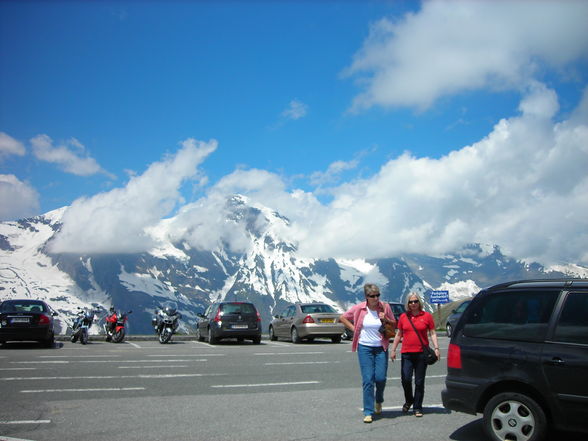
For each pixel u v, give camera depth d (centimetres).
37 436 612
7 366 1219
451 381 626
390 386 995
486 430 587
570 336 559
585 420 537
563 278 611
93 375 1084
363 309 734
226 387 955
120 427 657
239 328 1991
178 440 600
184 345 1950
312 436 621
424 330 755
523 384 578
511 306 606
